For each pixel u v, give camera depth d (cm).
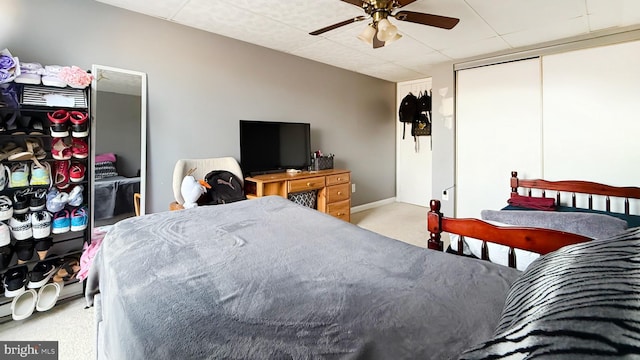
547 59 307
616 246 53
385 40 188
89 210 214
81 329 178
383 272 96
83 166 211
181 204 256
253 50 321
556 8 230
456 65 374
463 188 377
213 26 271
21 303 187
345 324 69
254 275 93
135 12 240
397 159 545
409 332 66
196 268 97
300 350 61
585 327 36
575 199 288
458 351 60
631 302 37
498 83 342
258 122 321
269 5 229
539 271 64
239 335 65
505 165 342
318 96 398
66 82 194
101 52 226
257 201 190
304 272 96
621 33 265
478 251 126
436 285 86
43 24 202
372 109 488
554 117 306
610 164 277
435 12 236
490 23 258
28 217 188
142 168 247
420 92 502
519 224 153
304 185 330
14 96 182
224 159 295
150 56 250
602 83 277
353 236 131
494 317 71
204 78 284
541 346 38
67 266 205
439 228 132
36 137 202
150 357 61
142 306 76
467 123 370
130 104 240
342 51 343
